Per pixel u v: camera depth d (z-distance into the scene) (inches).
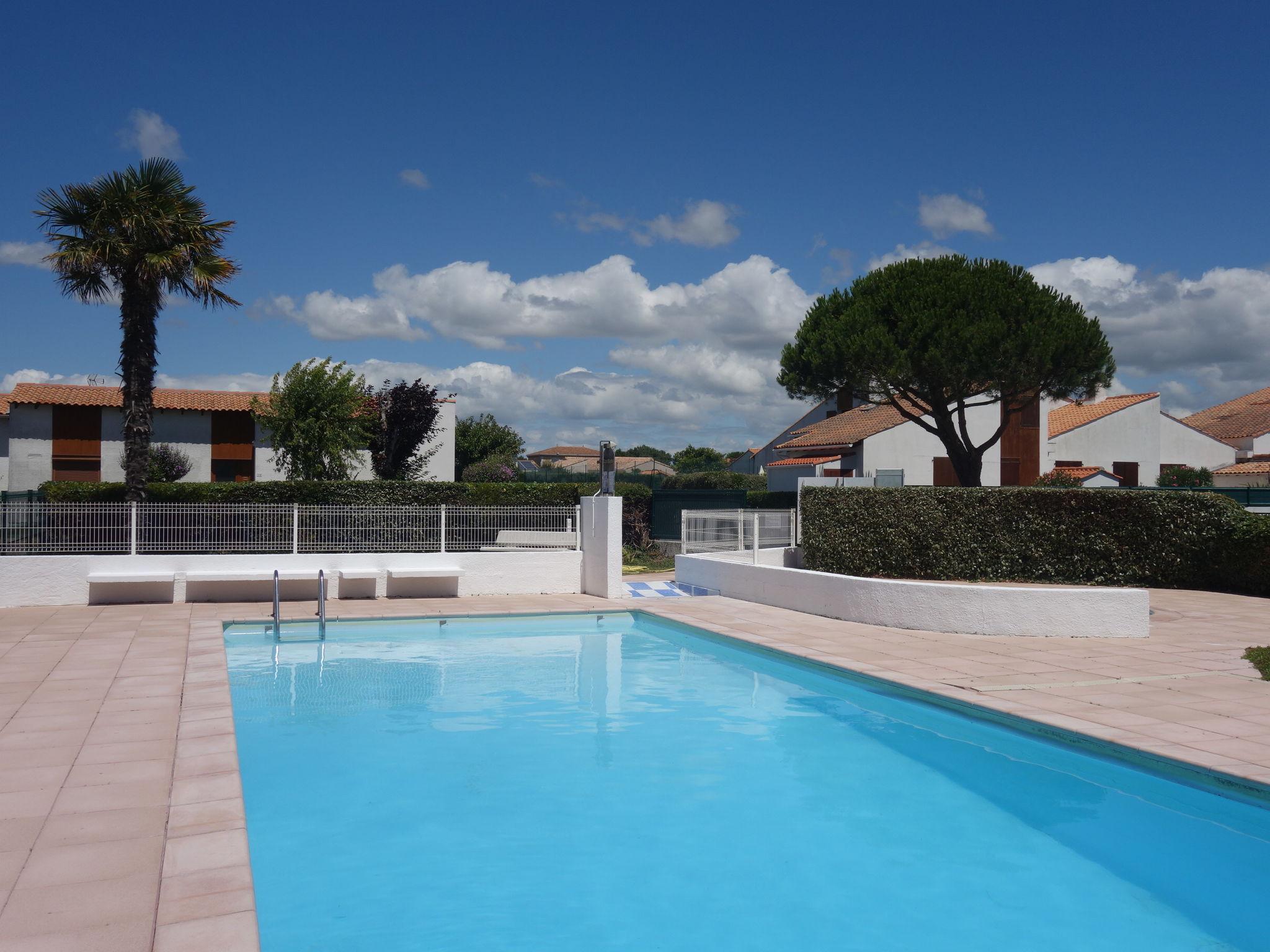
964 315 966.4
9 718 295.4
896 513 732.0
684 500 1024.9
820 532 778.2
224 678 360.5
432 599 640.4
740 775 279.7
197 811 208.1
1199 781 244.5
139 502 682.8
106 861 179.8
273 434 1187.9
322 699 375.2
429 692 388.2
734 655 476.4
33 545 575.5
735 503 1051.9
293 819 239.5
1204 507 669.3
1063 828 237.8
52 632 472.7
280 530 623.2
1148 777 258.4
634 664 455.2
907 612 508.4
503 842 225.6
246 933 149.5
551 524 684.7
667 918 187.3
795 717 350.0
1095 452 1578.5
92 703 316.2
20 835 193.2
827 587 555.5
